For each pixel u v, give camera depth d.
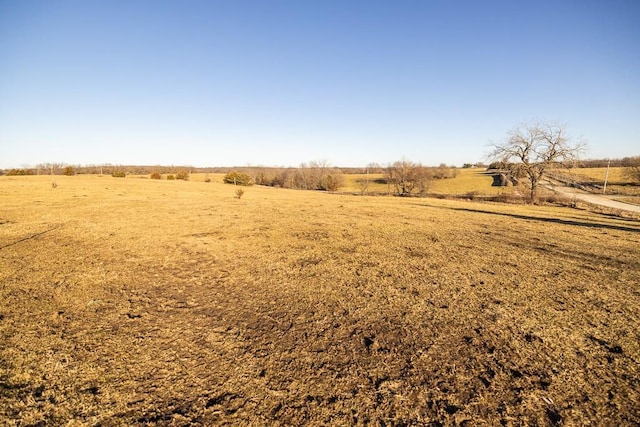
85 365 3.64
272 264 8.00
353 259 8.59
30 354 3.81
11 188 27.42
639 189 46.19
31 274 6.79
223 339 4.34
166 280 6.70
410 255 9.15
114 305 5.36
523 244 11.05
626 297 6.16
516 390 3.40
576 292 6.40
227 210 18.86
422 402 3.19
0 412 2.89
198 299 5.75
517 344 4.34
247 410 3.02
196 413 2.96
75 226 12.37
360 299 5.83
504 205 27.84
